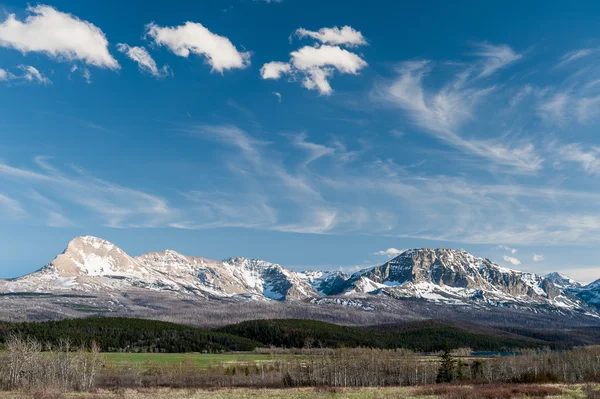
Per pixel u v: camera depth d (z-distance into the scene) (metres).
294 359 179.62
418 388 119.75
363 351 193.75
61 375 134.62
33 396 95.88
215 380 153.75
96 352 148.50
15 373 125.31
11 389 112.50
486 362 182.00
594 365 180.62
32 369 129.38
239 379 157.62
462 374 168.62
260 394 102.56
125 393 104.06
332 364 165.88
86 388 123.38
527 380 148.38
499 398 87.88
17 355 129.38
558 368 179.62
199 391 111.12
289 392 106.94
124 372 162.12
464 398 88.56
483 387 116.56
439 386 128.88
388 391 107.19
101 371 157.88
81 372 136.62
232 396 98.19
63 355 149.12
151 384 141.38
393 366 177.00
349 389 118.88
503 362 180.88
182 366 171.88
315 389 118.06
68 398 92.88
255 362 196.38
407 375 171.25
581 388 107.88
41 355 146.88
